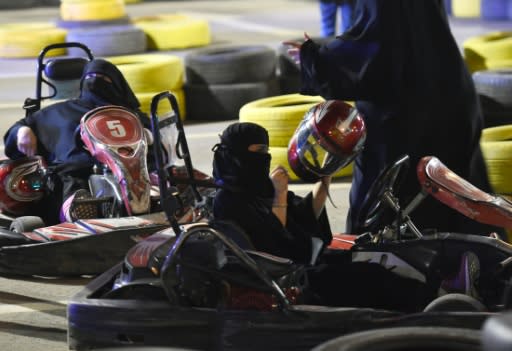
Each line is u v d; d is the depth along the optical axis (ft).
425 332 27.20
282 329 34.35
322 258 38.42
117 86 54.29
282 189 36.99
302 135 37.27
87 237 47.32
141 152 49.39
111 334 35.81
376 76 42.73
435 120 43.83
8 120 89.61
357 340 26.81
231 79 90.94
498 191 54.39
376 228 41.14
